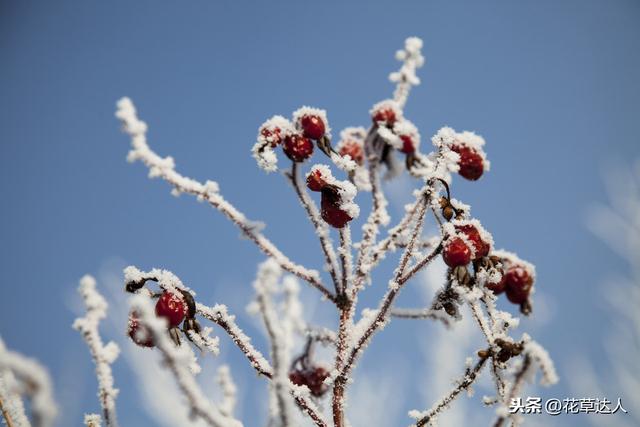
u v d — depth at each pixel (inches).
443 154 91.8
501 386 78.6
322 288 93.8
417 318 104.6
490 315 86.7
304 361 103.1
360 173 106.5
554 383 68.8
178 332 84.0
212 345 85.1
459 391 82.5
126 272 86.4
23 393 52.1
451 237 85.7
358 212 90.8
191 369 81.7
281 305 65.1
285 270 94.2
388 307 88.7
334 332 104.3
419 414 83.4
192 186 93.4
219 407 97.3
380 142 109.1
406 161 109.0
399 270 89.2
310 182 90.9
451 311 87.7
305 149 93.4
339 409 87.6
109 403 76.5
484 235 87.7
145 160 92.1
